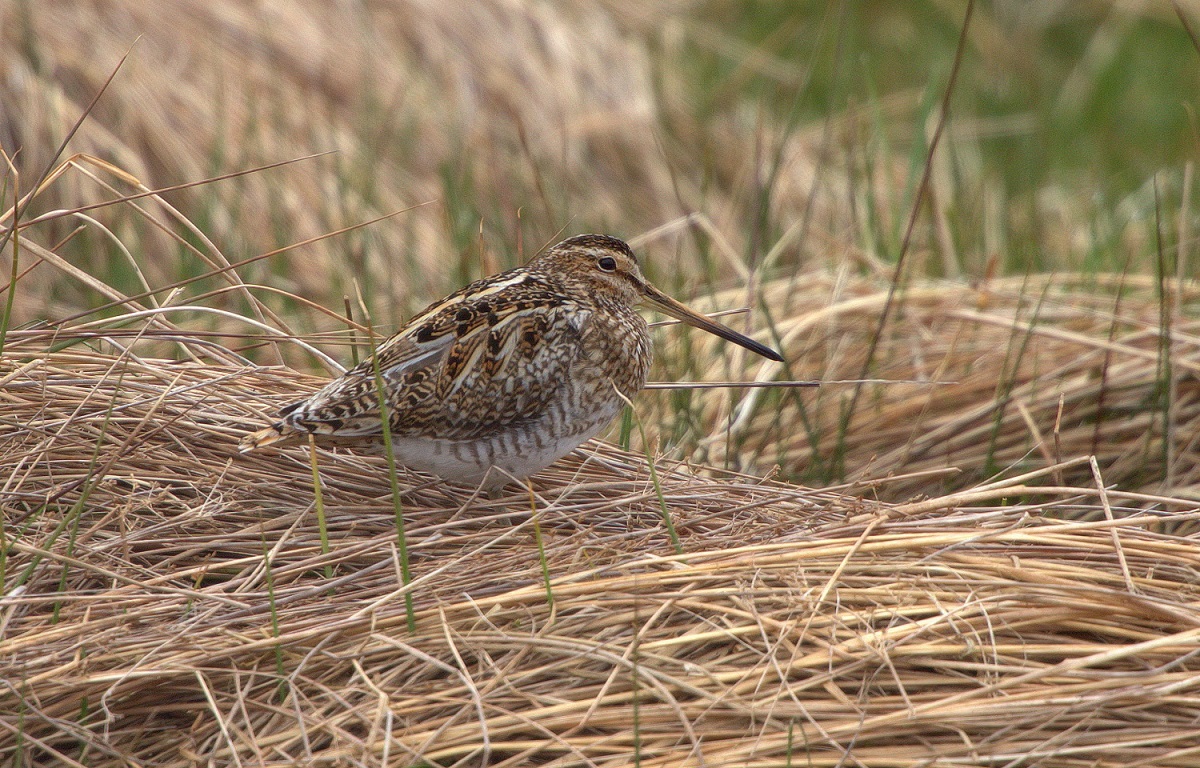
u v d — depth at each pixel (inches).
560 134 773.3
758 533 349.7
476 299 362.3
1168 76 994.7
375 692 286.8
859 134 831.1
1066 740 276.8
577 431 370.0
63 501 344.8
